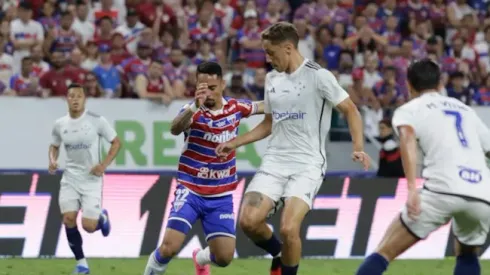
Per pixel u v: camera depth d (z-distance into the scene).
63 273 38.62
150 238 45.28
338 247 46.25
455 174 24.66
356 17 65.94
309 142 29.22
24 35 57.81
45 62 57.44
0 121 52.38
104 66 56.19
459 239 25.94
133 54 58.44
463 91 62.41
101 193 39.66
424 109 25.20
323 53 62.66
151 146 53.88
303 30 62.84
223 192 30.06
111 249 44.84
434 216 24.77
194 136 29.62
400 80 62.47
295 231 28.25
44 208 44.44
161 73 55.81
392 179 47.19
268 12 64.38
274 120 29.50
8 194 44.12
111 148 39.62
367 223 46.66
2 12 58.91
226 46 62.25
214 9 63.75
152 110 54.09
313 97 28.98
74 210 39.09
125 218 45.06
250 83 58.53
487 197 24.72
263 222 29.98
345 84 60.75
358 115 28.75
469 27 67.75
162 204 45.53
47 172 46.91
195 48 60.19
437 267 43.00
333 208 46.34
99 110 53.28
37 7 60.53
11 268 39.72
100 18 60.03
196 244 44.97
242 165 53.97
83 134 39.03
